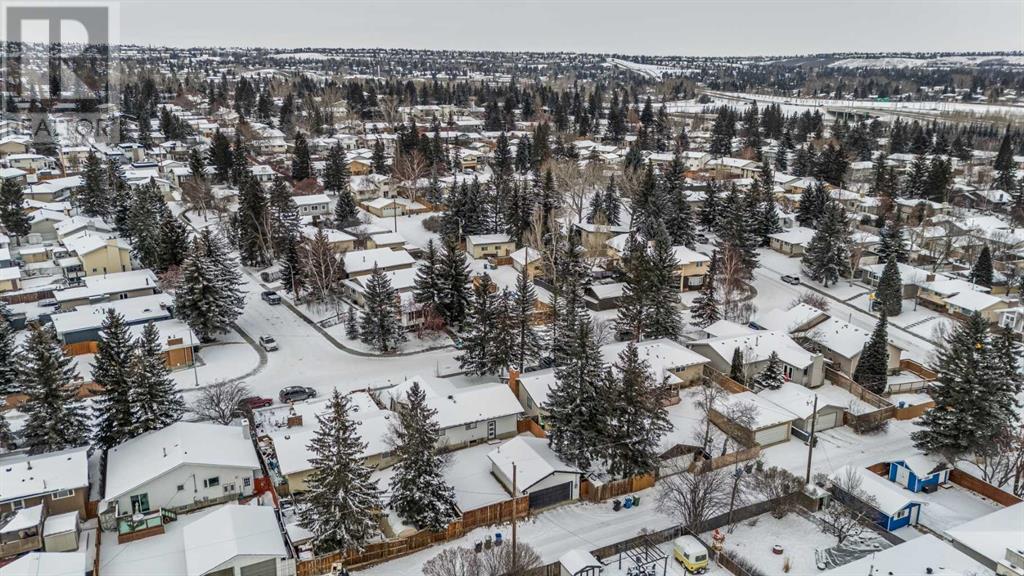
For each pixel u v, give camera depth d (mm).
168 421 53250
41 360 50375
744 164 164125
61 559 38094
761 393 63281
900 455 55875
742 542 45062
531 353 68125
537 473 48281
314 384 66562
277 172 145000
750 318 83875
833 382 68875
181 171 136625
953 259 108500
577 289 79250
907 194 137375
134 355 53438
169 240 89500
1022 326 80688
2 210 100000
